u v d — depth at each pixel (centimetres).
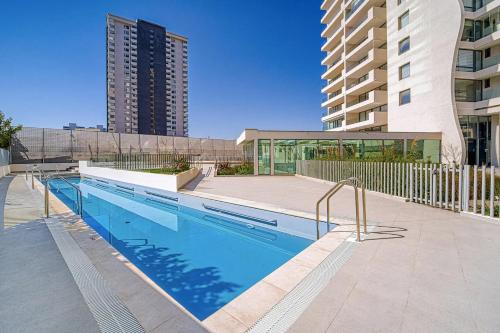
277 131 2020
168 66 10275
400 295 282
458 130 1950
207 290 425
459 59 2031
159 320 247
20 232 546
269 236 741
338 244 451
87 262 388
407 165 837
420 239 464
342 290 295
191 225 862
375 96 2766
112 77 8844
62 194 1565
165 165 2522
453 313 249
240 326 238
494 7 1911
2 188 1343
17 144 2836
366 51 3156
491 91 1983
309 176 1728
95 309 267
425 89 2186
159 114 9781
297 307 266
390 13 2597
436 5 2081
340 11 3644
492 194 575
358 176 1123
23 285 319
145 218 963
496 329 226
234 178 1811
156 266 523
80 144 3186
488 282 308
